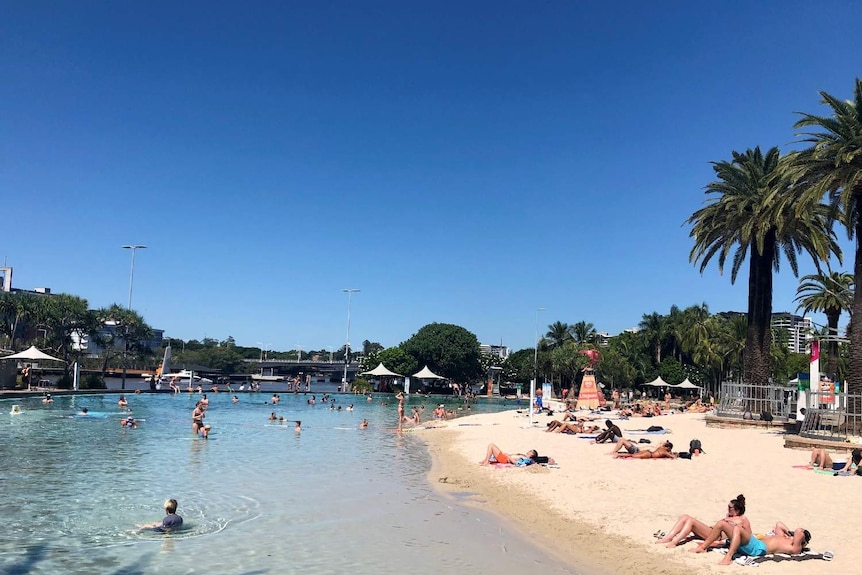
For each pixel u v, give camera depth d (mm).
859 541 11023
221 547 11203
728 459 21859
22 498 14836
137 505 14352
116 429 30828
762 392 33531
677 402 87125
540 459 21641
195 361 148250
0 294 66188
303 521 13273
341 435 32812
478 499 16031
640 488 16672
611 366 90625
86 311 62156
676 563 10180
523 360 107250
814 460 19641
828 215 28797
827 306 50844
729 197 33812
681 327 99375
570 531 12508
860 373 24844
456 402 76812
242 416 43156
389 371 89812
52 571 9727
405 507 14914
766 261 34906
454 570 10078
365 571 9969
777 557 10125
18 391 48656
